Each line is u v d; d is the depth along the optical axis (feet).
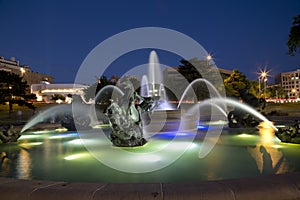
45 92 274.16
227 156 22.97
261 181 11.59
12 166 20.65
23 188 11.53
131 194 10.59
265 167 18.92
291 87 421.59
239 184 11.30
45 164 21.17
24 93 94.07
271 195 10.68
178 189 10.90
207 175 17.19
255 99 47.19
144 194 10.55
